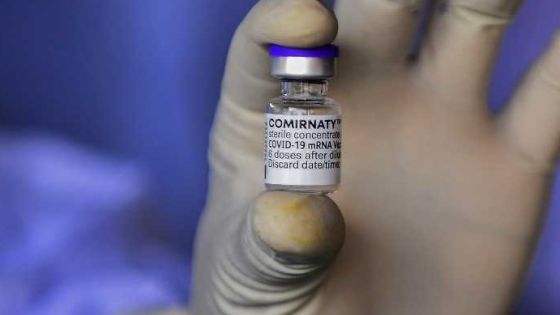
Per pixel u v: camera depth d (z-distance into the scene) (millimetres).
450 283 362
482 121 362
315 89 325
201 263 370
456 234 362
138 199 406
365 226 362
